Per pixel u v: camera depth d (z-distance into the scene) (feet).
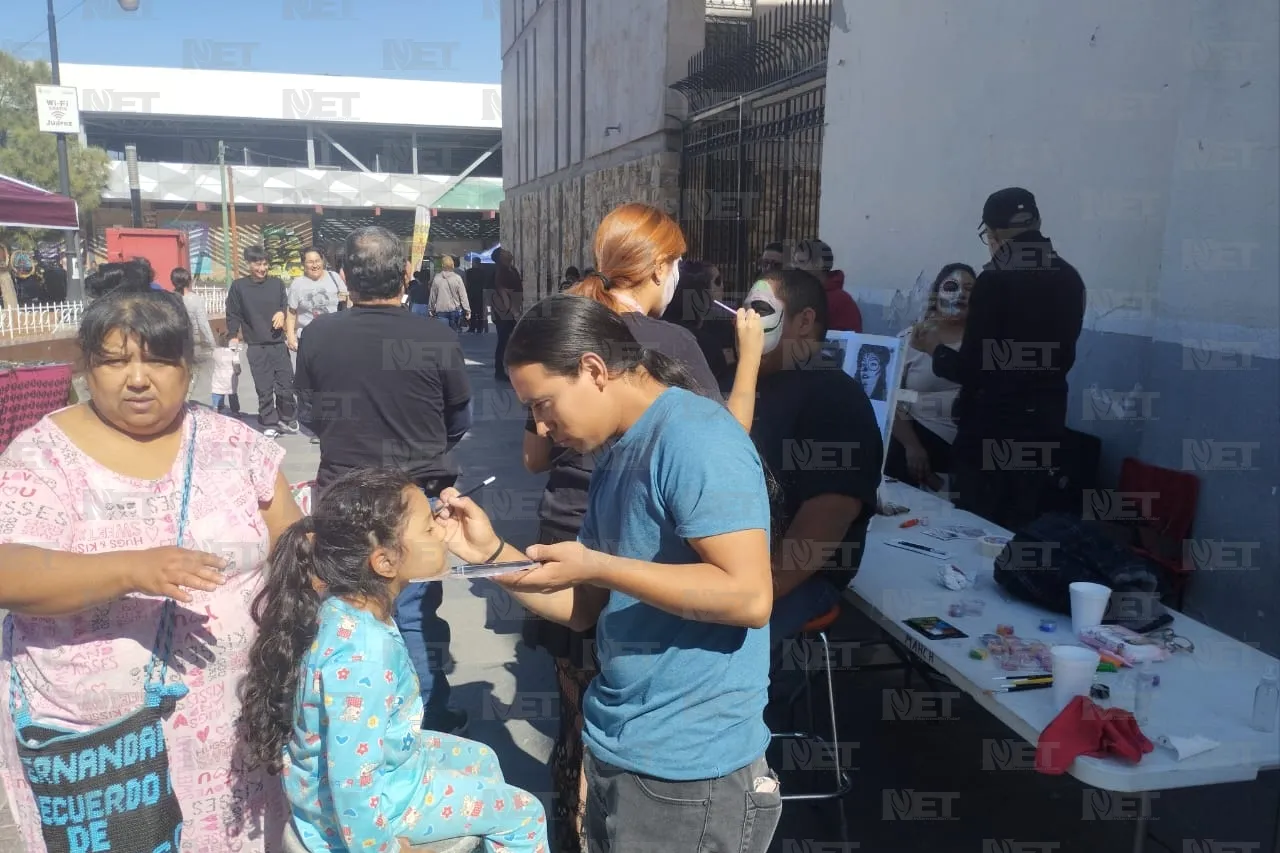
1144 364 14.52
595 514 6.08
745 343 8.31
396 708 6.26
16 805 6.31
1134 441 14.62
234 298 30.40
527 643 9.14
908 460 16.46
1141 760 6.30
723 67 32.65
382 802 6.09
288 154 117.08
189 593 5.79
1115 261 15.19
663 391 5.75
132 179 67.10
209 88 96.48
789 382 8.84
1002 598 9.39
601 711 5.94
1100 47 15.39
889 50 22.40
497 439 29.86
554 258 61.77
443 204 110.52
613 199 46.21
